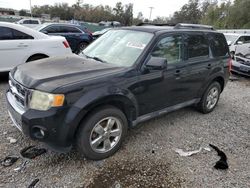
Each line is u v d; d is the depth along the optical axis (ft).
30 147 11.50
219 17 143.43
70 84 9.59
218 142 13.41
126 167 10.63
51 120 9.21
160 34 12.79
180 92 14.20
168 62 13.14
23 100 10.06
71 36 38.73
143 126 14.53
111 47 13.37
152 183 9.78
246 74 29.68
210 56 16.01
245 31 45.78
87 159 10.94
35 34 21.66
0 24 20.11
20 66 12.22
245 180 10.41
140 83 11.64
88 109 9.84
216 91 17.39
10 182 9.34
